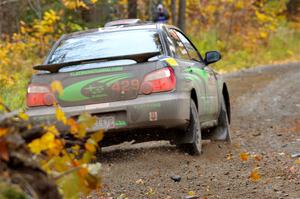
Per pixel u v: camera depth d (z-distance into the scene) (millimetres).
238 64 57625
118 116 15547
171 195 12477
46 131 6203
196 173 14438
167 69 15680
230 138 19656
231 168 14844
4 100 25219
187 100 15859
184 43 18922
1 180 5184
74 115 15555
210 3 63000
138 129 15617
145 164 15609
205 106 17844
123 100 15562
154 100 15445
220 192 12477
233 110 28438
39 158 6301
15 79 29922
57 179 5973
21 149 5508
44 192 5477
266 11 73688
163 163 15633
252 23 69062
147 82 15602
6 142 5383
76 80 15719
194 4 62094
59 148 6297
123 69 15672
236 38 64562
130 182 13828
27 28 39750
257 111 27531
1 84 27906
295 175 13641
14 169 5438
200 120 17453
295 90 35219
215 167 15047
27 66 33812
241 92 36188
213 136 19844
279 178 13430
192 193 12414
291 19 89000
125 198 12453
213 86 19188
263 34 68000
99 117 15586
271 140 19078
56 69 15828
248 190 12484
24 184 5379
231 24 64562
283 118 24703
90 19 45531
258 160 15602
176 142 16328
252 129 22078
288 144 18031
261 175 13844
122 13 48594
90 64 15836
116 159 16359
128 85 15594
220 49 60594
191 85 16469
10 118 5730
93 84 15609
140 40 17062
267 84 39875
